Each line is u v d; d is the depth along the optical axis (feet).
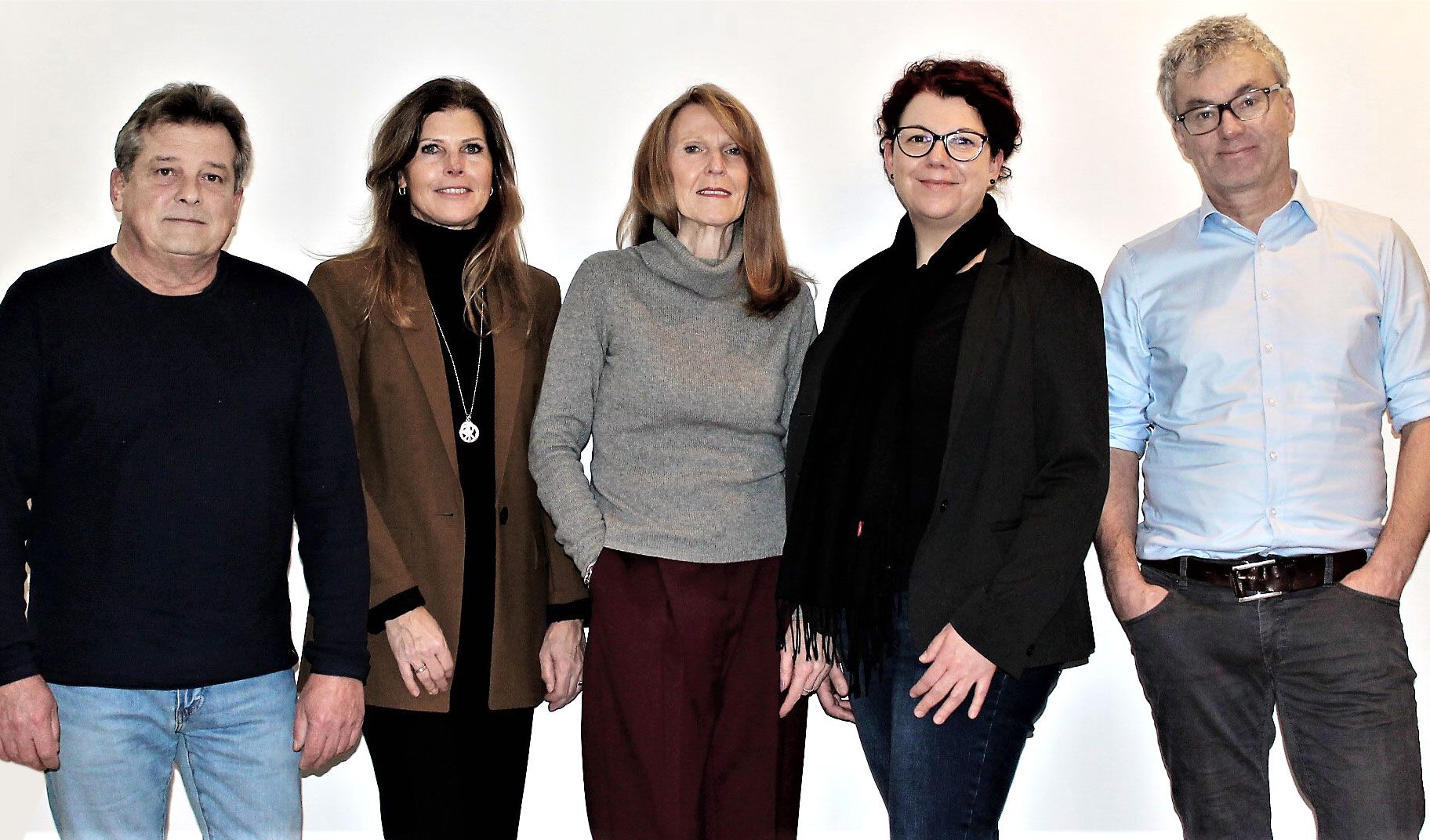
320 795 8.06
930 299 5.97
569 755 8.11
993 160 6.07
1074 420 5.52
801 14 7.89
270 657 5.71
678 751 5.97
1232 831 6.42
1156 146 7.93
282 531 5.78
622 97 7.88
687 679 5.99
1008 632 5.37
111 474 5.33
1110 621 8.14
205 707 5.63
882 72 7.89
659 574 6.04
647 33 7.88
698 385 6.12
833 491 6.00
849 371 6.20
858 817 8.18
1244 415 6.32
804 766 8.14
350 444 5.94
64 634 5.36
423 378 6.32
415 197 6.53
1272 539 6.19
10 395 5.28
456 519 6.28
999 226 6.09
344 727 5.82
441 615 6.23
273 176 7.82
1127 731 8.15
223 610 5.52
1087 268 8.00
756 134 6.45
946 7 7.89
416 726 6.29
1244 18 6.48
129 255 5.55
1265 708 6.43
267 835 5.77
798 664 6.31
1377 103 7.88
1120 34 7.90
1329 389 6.25
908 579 5.76
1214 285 6.51
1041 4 7.90
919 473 5.78
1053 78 7.93
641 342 6.18
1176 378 6.56
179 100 5.49
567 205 7.91
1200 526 6.39
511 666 6.42
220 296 5.67
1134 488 6.81
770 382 6.29
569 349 6.32
